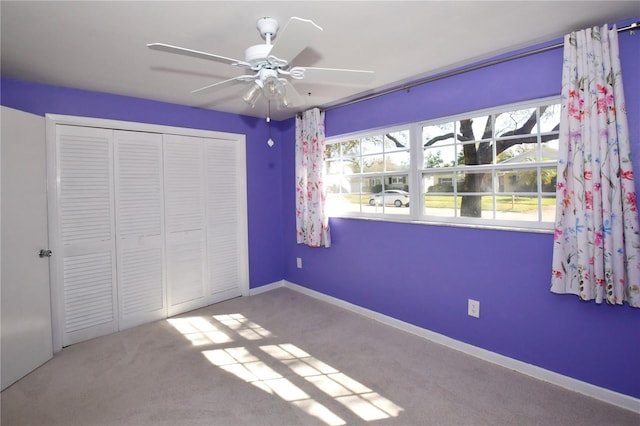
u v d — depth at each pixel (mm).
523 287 2139
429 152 2674
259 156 3891
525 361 2156
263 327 2941
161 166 3137
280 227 4141
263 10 1540
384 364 2305
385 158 2996
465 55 2143
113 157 2852
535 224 2123
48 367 2305
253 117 3818
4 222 2090
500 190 2305
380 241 2992
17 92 2391
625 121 1689
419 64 2287
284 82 1703
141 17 1578
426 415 1792
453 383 2070
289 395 1981
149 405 1898
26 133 2264
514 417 1761
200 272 3445
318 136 3293
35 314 2299
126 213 2932
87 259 2730
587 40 1751
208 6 1493
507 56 2109
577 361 1958
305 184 3529
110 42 1835
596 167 1746
